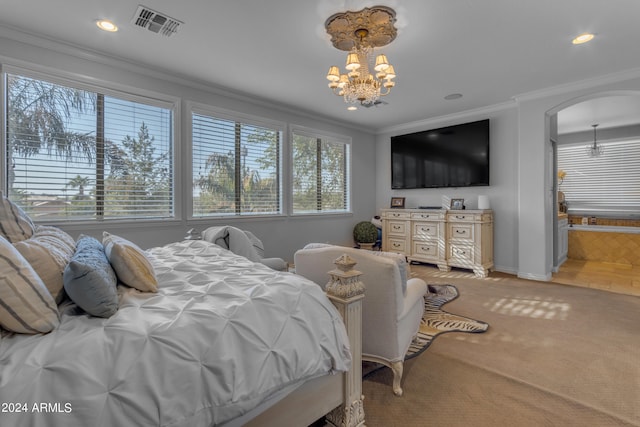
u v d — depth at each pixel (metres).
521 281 4.07
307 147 5.06
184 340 0.93
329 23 2.44
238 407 0.94
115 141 3.17
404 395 1.71
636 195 5.80
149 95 3.33
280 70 3.31
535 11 2.30
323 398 1.30
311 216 5.03
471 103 4.45
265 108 4.41
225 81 3.61
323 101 4.33
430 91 3.96
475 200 4.88
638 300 3.28
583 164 6.34
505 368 1.97
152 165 3.42
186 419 0.86
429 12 2.31
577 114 5.15
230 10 2.29
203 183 3.82
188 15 2.36
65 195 2.90
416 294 1.99
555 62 3.14
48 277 1.09
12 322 0.86
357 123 5.53
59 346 0.82
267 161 4.49
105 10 2.30
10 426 0.68
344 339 1.31
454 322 2.71
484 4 2.22
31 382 0.73
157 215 3.46
